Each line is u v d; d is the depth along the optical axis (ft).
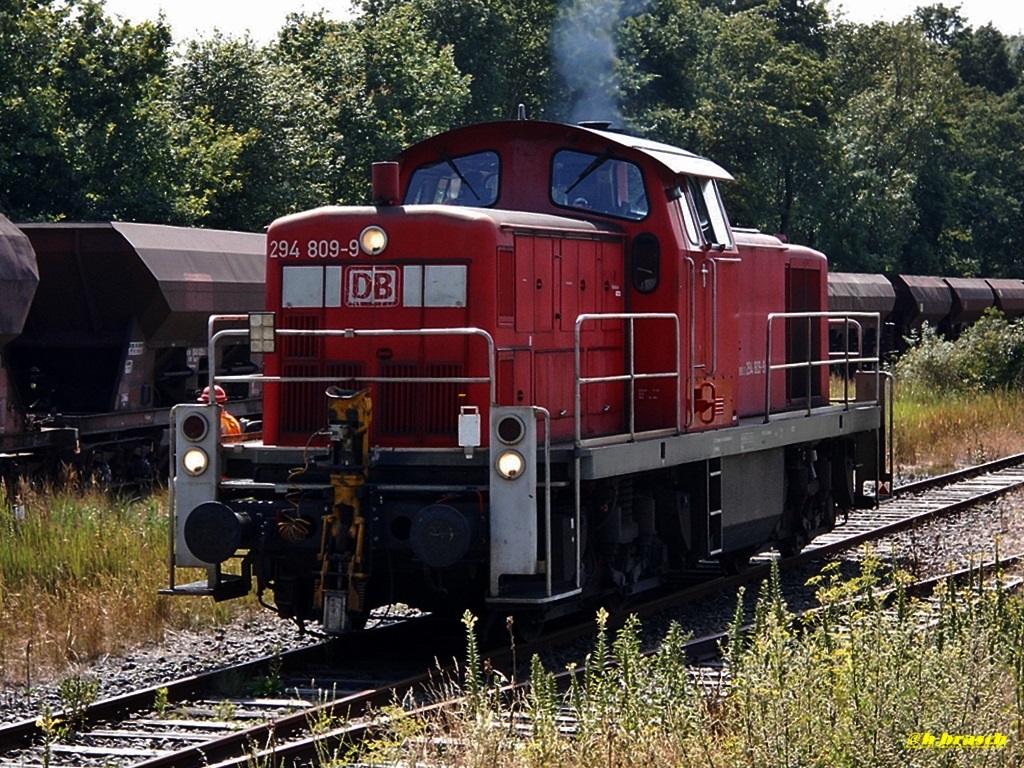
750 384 129.08
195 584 97.25
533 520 88.58
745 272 127.54
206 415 95.40
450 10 486.38
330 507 91.56
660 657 71.10
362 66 414.00
